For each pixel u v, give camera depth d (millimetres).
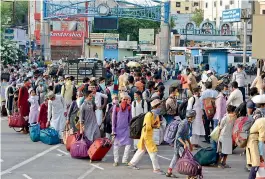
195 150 16906
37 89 22312
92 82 18297
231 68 49906
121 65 43438
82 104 15914
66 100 21172
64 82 21766
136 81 20797
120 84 22391
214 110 17922
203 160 14750
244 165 15109
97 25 50062
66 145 16922
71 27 86188
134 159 14422
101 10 48438
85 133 15781
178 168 12430
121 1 49094
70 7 50219
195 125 16984
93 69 31938
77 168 14555
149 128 13898
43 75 24703
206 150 14836
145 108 16125
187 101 17344
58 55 85562
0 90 26516
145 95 18250
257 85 20109
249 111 14008
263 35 12070
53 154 16594
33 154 16578
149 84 18812
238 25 89438
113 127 14906
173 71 51312
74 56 85688
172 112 17406
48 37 55219
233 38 84750
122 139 14914
